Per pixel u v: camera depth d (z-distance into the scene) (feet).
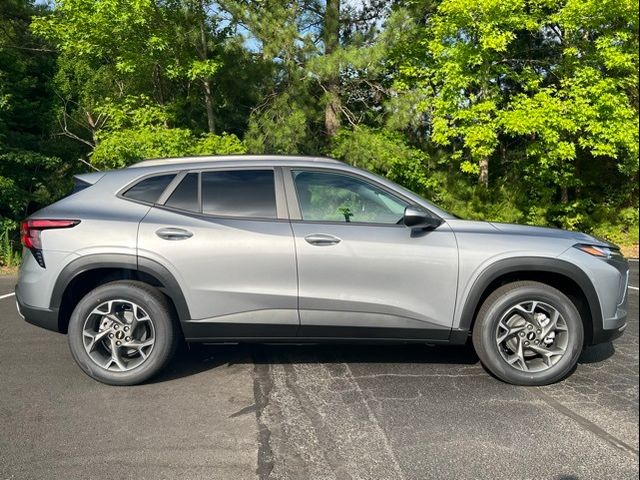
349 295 12.97
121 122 42.27
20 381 13.37
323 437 10.45
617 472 9.21
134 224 13.01
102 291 12.98
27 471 9.14
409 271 12.98
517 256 13.02
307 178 13.73
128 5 36.91
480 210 46.14
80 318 12.96
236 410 11.71
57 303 12.92
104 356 13.29
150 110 42.09
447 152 47.37
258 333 13.14
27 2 55.88
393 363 14.83
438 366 14.62
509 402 12.17
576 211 54.85
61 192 47.73
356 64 36.01
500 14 40.55
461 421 11.18
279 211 13.35
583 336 13.25
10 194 42.22
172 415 11.44
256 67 37.86
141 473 9.11
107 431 10.68
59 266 12.82
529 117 40.83
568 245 13.29
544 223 49.85
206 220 13.16
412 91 40.42
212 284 12.91
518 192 49.14
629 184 54.95
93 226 12.96
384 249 12.97
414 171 43.11
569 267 13.04
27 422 11.06
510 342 13.43
